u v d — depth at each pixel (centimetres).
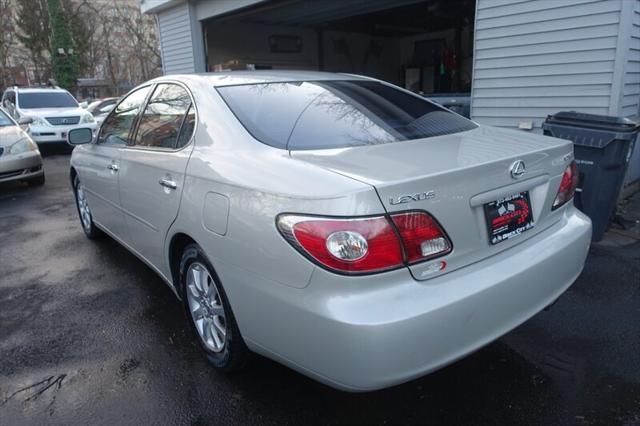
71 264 421
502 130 280
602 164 404
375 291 174
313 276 177
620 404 225
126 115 357
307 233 177
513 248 216
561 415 219
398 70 1817
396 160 202
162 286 369
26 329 311
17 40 3491
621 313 305
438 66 1605
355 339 169
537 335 283
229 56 1361
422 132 256
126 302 344
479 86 584
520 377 246
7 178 732
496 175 203
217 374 256
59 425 223
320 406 230
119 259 430
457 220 190
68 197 708
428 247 182
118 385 250
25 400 240
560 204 243
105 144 382
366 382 173
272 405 231
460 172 188
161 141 294
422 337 176
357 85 303
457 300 183
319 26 1513
